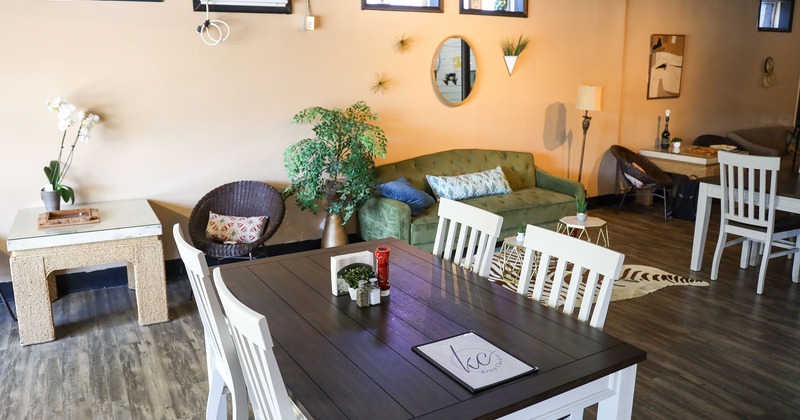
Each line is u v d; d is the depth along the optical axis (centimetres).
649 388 302
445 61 563
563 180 573
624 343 191
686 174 661
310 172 457
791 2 855
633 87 707
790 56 877
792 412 281
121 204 438
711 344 351
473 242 277
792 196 410
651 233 591
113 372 325
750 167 419
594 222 485
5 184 417
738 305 409
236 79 474
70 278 444
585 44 649
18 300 352
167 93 453
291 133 504
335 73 512
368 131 523
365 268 233
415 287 243
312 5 491
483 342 192
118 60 434
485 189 547
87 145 434
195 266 199
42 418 281
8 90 407
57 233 356
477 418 150
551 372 172
